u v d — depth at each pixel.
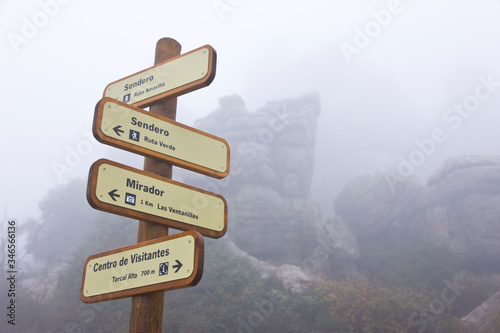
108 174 3.07
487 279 27.69
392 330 19.33
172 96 3.69
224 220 3.61
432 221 33.28
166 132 3.53
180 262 2.85
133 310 3.02
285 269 25.89
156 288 2.91
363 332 19.14
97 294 3.24
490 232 30.45
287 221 31.78
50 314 17.33
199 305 18.73
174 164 3.54
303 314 20.77
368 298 21.16
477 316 22.70
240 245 29.88
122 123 3.28
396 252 31.88
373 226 36.28
